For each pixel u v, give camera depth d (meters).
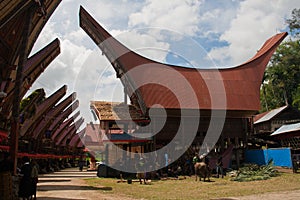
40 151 31.98
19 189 8.88
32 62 19.33
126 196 10.73
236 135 23.14
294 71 45.09
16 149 10.89
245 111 22.62
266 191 10.94
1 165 7.93
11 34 13.37
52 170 31.42
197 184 14.52
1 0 10.78
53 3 14.73
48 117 32.47
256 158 21.91
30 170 9.04
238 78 24.62
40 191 12.54
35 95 25.42
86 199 10.02
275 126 30.98
